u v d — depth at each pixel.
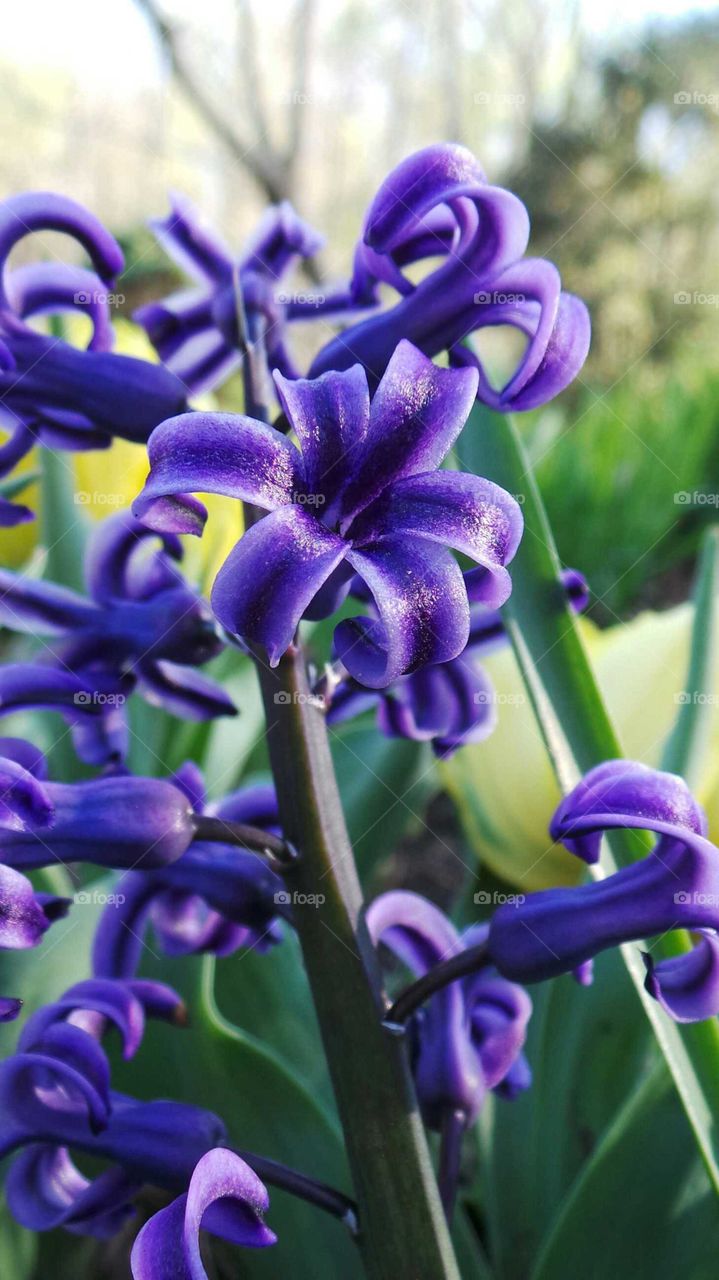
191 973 0.16
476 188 0.10
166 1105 0.12
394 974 0.28
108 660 0.13
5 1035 0.16
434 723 0.14
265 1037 0.20
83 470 0.26
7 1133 0.11
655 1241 0.15
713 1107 0.13
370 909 0.12
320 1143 0.16
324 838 0.11
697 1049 0.13
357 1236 0.12
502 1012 0.14
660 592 0.64
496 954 0.11
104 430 0.11
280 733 0.11
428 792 0.26
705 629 0.19
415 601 0.08
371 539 0.09
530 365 0.10
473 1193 0.22
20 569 0.31
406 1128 0.11
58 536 0.24
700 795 0.21
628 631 0.23
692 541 0.63
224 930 0.14
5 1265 0.16
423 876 0.35
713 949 0.10
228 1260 0.16
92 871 0.22
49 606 0.12
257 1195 0.10
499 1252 0.18
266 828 0.13
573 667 0.14
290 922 0.12
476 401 0.15
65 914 0.11
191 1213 0.09
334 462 0.09
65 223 0.11
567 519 0.59
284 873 0.11
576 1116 0.18
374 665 0.09
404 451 0.09
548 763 0.22
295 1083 0.16
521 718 0.22
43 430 0.12
